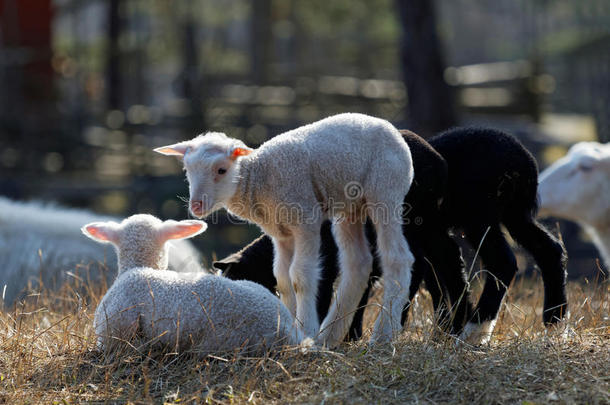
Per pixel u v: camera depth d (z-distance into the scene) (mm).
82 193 31859
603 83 36281
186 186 29344
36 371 7996
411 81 28219
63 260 14219
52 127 38469
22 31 41406
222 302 7883
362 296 10016
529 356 8016
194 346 7848
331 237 10289
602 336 9047
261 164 8773
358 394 7277
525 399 7082
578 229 22438
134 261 8539
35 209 15859
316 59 57250
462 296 9562
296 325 8281
